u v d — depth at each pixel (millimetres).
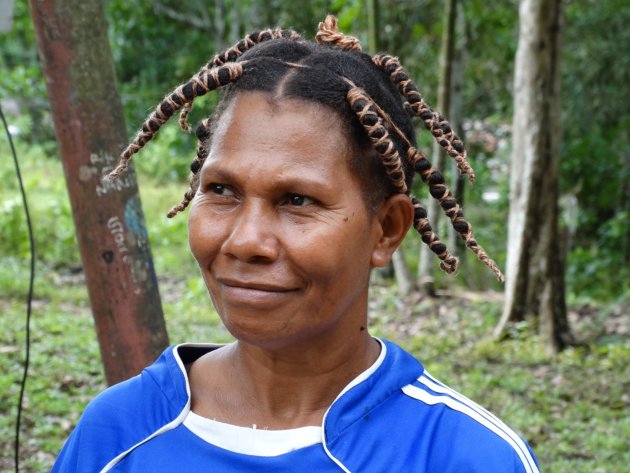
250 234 1323
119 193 3543
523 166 8586
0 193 14219
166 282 11305
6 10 5039
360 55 1538
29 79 16812
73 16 3424
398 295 10805
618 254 13367
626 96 14023
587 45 13969
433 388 1485
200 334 8414
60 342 7711
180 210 1665
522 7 8461
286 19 13836
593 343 8781
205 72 1451
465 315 9859
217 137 1401
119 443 1536
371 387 1449
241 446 1454
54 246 12141
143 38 17812
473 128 14633
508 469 1360
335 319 1393
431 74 12477
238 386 1527
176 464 1469
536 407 6746
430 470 1394
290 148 1341
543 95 8438
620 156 14117
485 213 14086
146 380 1592
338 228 1350
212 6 18016
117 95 3551
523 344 8492
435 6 12312
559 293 8586
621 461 5648
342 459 1396
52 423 5785
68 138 3496
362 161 1392
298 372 1476
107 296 3578
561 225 13461
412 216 1497
